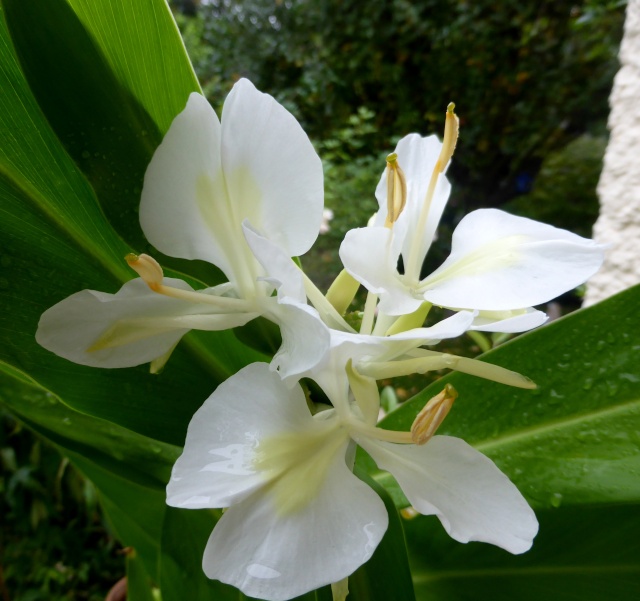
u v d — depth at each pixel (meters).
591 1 0.97
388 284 0.12
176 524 0.18
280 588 0.10
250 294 0.13
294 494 0.11
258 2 1.16
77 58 0.13
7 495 0.51
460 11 1.11
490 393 0.17
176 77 0.14
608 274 0.41
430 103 1.20
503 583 0.18
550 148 1.30
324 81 1.13
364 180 0.85
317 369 0.11
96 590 0.55
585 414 0.16
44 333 0.12
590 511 0.18
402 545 0.14
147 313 0.12
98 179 0.14
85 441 0.17
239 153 0.12
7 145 0.15
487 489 0.11
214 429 0.10
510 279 0.13
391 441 0.12
